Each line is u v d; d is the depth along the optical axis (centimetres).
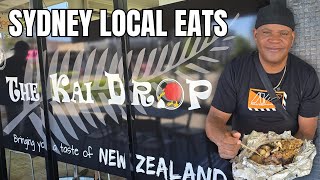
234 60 115
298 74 105
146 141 150
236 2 120
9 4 203
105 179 220
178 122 140
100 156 169
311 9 104
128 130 154
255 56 110
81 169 241
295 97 106
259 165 86
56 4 179
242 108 114
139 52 147
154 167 149
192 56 132
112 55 156
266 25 99
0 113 214
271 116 109
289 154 88
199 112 133
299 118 108
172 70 138
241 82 112
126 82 152
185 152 139
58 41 174
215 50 126
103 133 166
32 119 196
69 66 173
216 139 107
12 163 276
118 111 158
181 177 142
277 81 107
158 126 145
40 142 194
